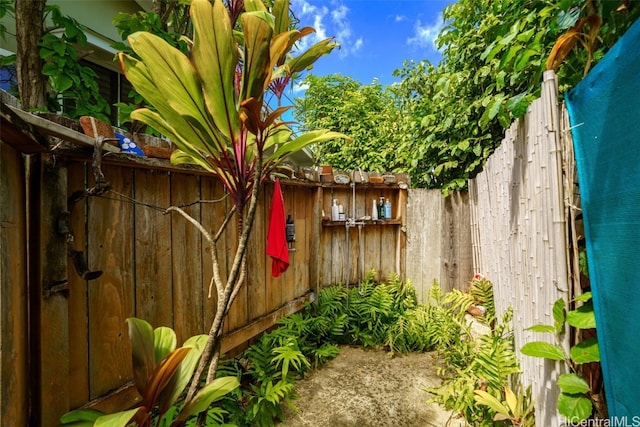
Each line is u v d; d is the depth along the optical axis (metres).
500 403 1.57
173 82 0.99
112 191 1.40
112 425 0.88
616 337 0.87
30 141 0.98
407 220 3.81
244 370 2.37
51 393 1.17
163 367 1.04
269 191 2.74
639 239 0.76
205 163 1.20
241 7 1.45
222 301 1.14
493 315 2.41
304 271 3.29
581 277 1.18
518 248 1.72
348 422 1.97
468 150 3.14
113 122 4.11
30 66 2.36
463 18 2.70
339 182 3.49
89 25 3.67
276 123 1.23
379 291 3.41
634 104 0.77
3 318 0.86
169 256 1.81
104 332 1.45
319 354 2.70
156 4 3.12
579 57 1.26
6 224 0.89
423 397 2.22
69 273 1.30
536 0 1.57
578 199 1.21
